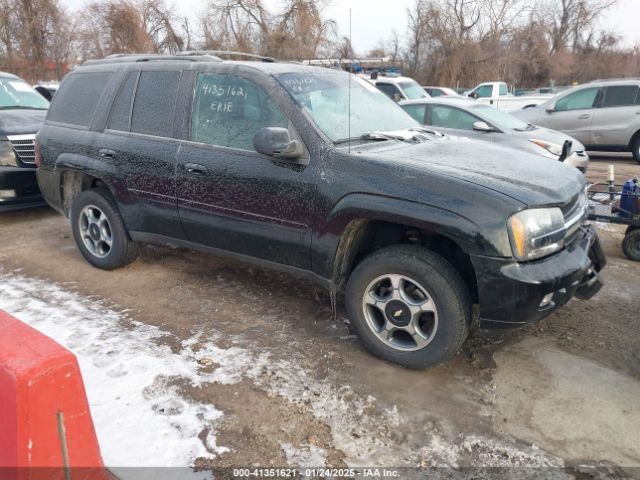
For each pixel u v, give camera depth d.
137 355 3.57
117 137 4.59
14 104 7.94
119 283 4.81
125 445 2.74
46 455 1.83
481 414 3.03
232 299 4.48
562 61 39.72
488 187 3.11
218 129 4.03
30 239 6.19
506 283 3.00
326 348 3.70
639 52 43.12
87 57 27.86
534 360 3.56
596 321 4.11
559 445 2.79
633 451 2.75
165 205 4.35
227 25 23.92
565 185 3.43
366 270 3.42
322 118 3.75
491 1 31.16
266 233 3.83
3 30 25.83
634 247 5.44
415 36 31.31
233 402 3.09
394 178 3.27
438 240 3.50
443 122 8.74
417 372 3.42
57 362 1.82
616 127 11.73
